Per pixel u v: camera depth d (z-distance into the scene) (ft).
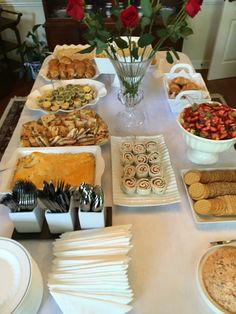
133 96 3.79
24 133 3.60
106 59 4.62
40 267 2.42
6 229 2.70
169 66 5.13
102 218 2.51
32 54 8.88
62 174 3.01
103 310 1.98
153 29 6.52
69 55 5.39
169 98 4.11
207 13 9.29
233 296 2.05
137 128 3.89
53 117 3.78
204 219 2.70
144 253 2.50
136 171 3.07
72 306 1.97
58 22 8.38
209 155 3.26
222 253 2.33
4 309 1.86
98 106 4.32
